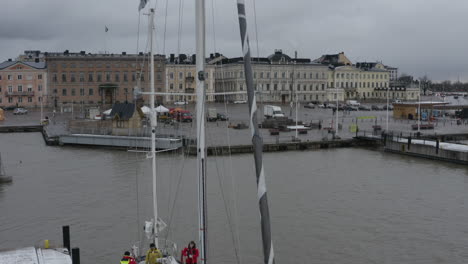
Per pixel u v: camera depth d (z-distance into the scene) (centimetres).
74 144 7781
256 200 4219
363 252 3100
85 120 10031
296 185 4872
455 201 4316
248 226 3538
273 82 19125
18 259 2439
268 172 5569
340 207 4081
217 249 3109
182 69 17512
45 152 7081
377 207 4094
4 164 6091
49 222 3666
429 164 6200
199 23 1342
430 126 9731
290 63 19362
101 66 16725
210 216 3753
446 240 3331
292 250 3117
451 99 15438
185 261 2138
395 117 12400
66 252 2558
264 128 9919
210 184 4812
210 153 6756
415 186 4894
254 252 3067
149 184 4788
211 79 18288
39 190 4678
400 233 3459
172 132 7844
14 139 8656
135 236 3328
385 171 5697
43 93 16500
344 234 3419
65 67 16500
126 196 4362
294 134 8825
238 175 5269
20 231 3466
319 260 2967
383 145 7956
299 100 19738
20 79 16350
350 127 9081
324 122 10950
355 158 6675
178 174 5231
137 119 7756
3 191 4659
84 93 16738
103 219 3709
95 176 5281
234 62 17825
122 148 7344
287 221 3684
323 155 6950
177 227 3450
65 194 4500
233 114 12825
